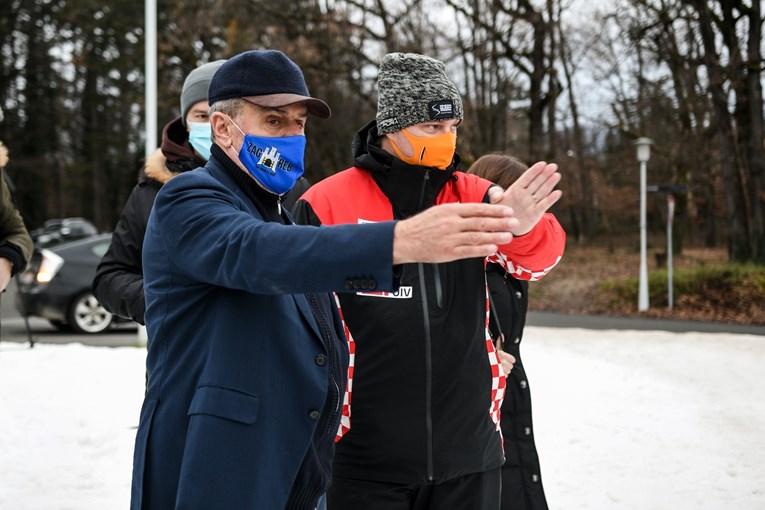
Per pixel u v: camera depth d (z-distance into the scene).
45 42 38.88
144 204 3.07
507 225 1.46
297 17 21.75
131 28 33.78
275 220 2.01
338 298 2.42
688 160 25.03
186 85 3.14
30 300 11.62
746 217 20.42
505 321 3.03
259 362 1.77
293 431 1.80
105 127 44.31
